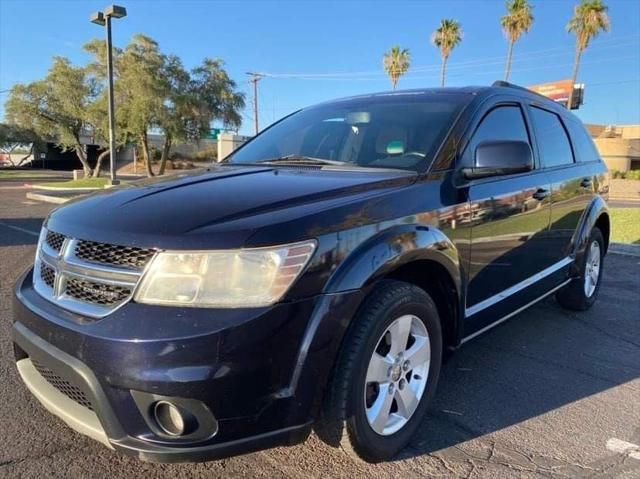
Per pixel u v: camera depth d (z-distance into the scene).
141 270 2.06
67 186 24.31
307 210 2.28
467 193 3.03
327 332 2.17
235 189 2.57
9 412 3.00
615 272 7.09
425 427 2.98
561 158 4.45
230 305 2.01
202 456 2.01
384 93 4.00
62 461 2.56
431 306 2.75
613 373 3.79
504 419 3.10
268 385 2.05
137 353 1.96
